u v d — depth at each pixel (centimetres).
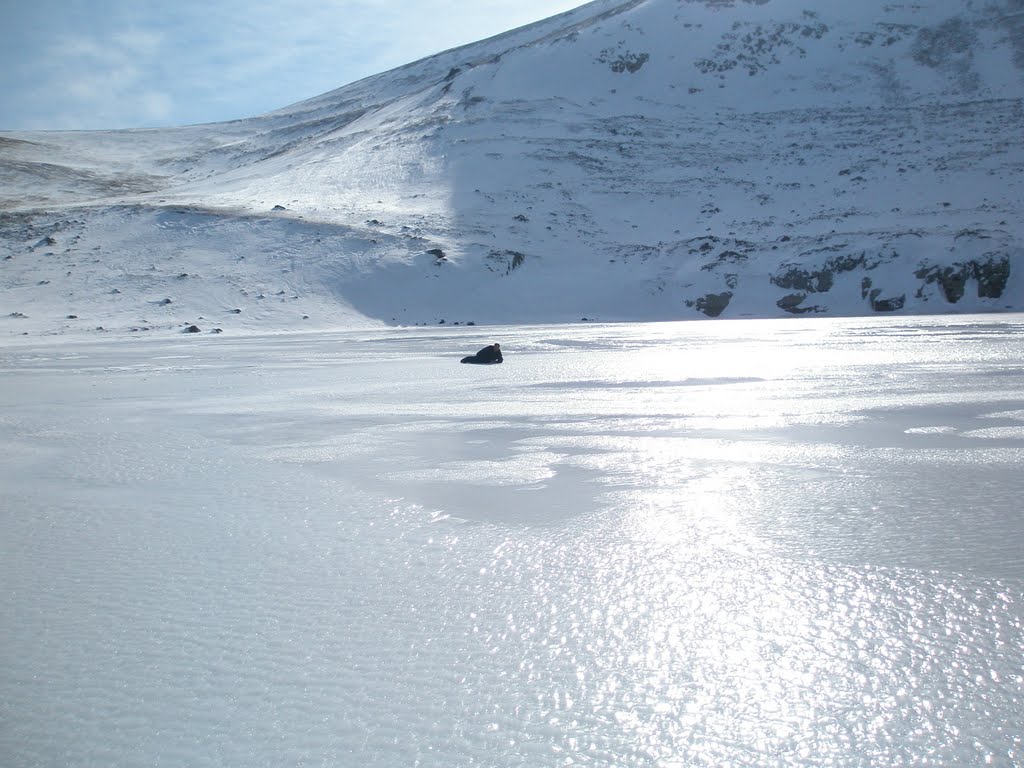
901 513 810
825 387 1772
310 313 6094
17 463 1126
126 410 1653
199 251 6956
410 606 588
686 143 9856
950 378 1878
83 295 6088
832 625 552
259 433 1341
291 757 399
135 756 402
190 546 734
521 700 455
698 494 900
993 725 429
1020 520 777
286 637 536
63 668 494
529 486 948
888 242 6519
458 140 10025
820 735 422
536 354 2941
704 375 2067
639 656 509
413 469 1046
